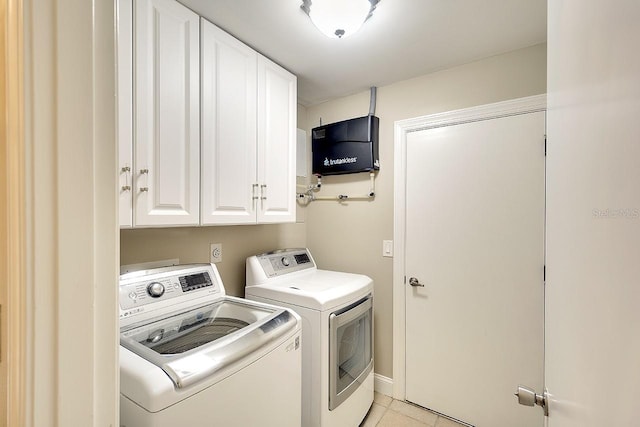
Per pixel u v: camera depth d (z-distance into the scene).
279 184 1.80
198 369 0.83
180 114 1.26
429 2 1.28
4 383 0.46
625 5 0.28
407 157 2.05
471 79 1.81
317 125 2.49
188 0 1.27
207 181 1.36
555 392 0.60
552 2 0.69
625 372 0.28
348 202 2.33
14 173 0.40
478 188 1.78
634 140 0.26
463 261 1.83
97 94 0.44
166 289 1.30
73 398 0.43
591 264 0.38
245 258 2.02
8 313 0.42
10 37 0.41
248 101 1.59
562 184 0.57
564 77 0.56
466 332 1.82
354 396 1.70
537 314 1.61
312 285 1.76
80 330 0.43
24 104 0.39
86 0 0.43
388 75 1.98
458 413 1.83
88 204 0.44
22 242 0.40
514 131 1.67
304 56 1.74
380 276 2.17
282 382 1.14
